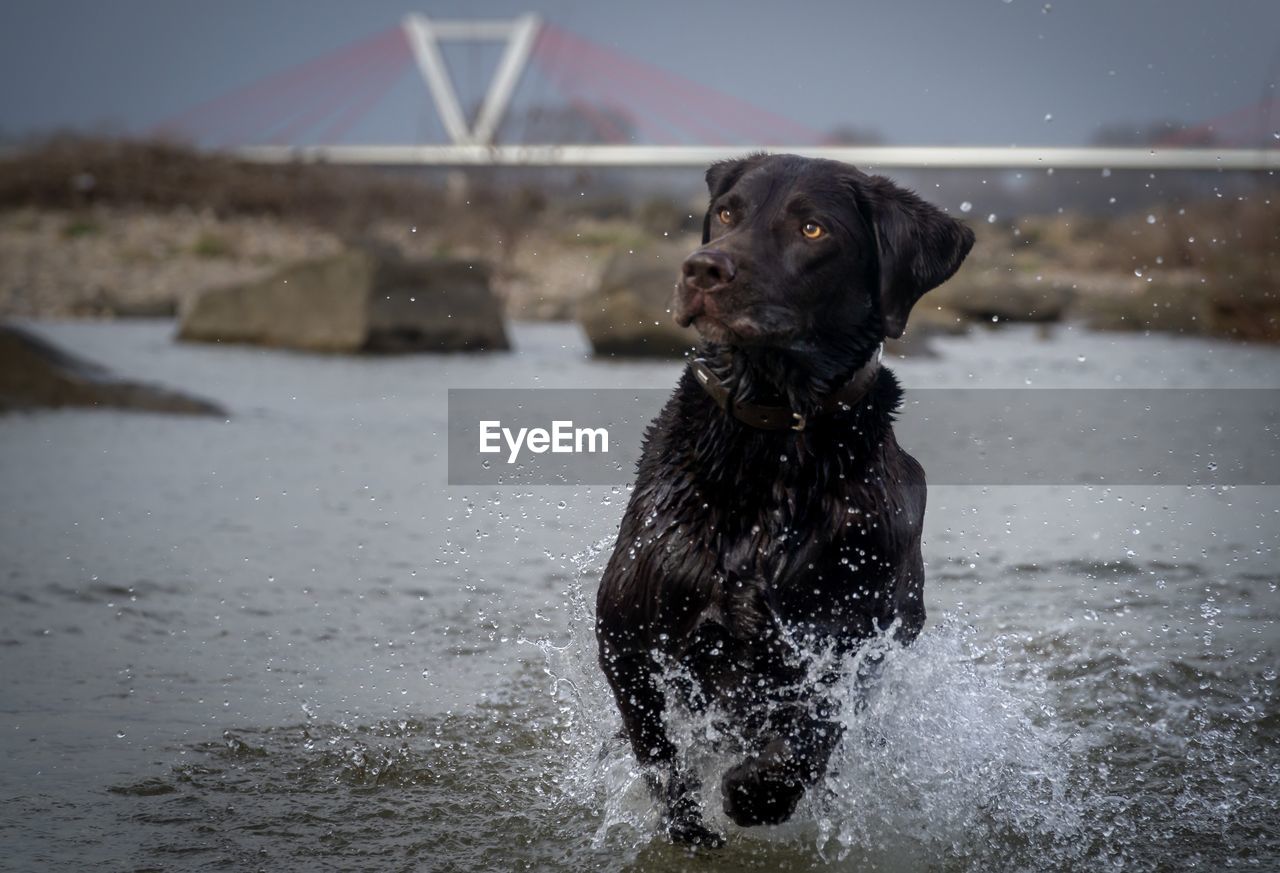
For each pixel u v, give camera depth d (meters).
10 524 7.54
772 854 3.96
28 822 3.90
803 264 4.00
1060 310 22.52
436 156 33.44
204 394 13.02
